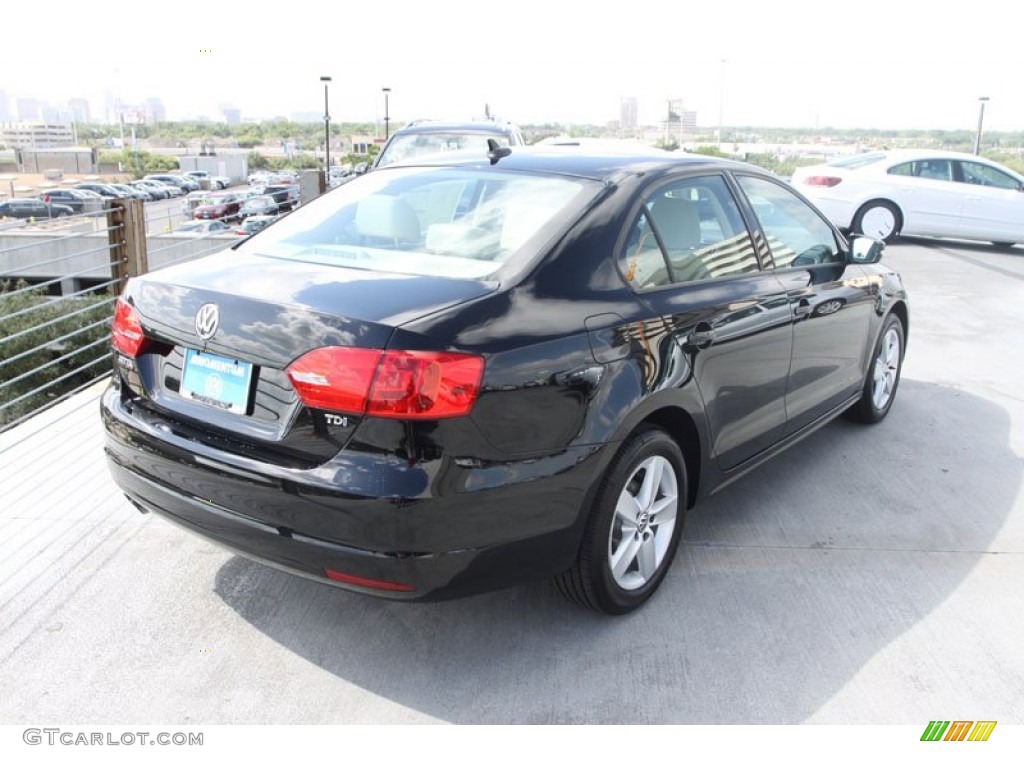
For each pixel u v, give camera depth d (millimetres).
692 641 3150
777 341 3846
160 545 3725
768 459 4094
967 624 3293
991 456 4941
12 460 4527
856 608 3377
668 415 3301
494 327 2666
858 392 5016
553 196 3236
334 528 2559
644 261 3232
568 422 2799
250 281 2910
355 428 2531
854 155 14469
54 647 3031
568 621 3256
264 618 3242
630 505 3176
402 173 3730
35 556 3600
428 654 3057
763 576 3594
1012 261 12430
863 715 2797
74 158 134500
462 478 2566
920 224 13555
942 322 8258
